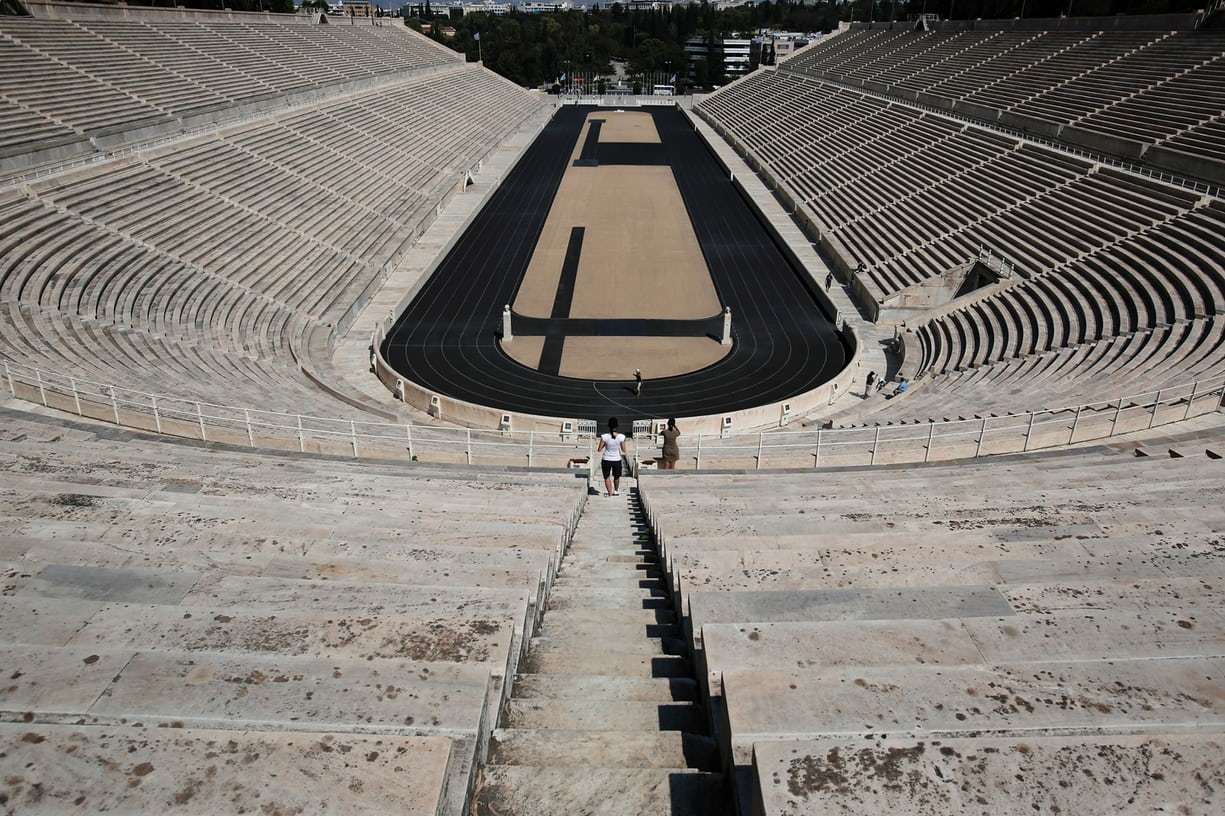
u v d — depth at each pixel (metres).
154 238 28.88
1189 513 7.93
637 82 141.75
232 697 3.70
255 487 9.66
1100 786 2.85
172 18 55.12
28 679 3.76
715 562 6.37
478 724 3.66
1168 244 26.23
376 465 12.84
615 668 5.57
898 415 19.84
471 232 44.94
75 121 34.12
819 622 4.56
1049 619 4.56
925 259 33.97
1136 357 20.94
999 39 61.41
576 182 58.69
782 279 37.59
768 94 84.12
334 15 89.19
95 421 15.16
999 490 9.96
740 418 22.83
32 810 2.80
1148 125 36.03
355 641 4.39
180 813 2.81
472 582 6.38
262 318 27.73
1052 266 28.77
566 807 3.67
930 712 3.54
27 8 44.09
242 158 38.91
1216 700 3.57
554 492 10.80
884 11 172.25
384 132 54.66
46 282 23.59
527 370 27.81
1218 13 43.06
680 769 4.04
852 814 2.76
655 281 37.31
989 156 41.12
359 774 2.99
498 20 186.88
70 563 6.39
